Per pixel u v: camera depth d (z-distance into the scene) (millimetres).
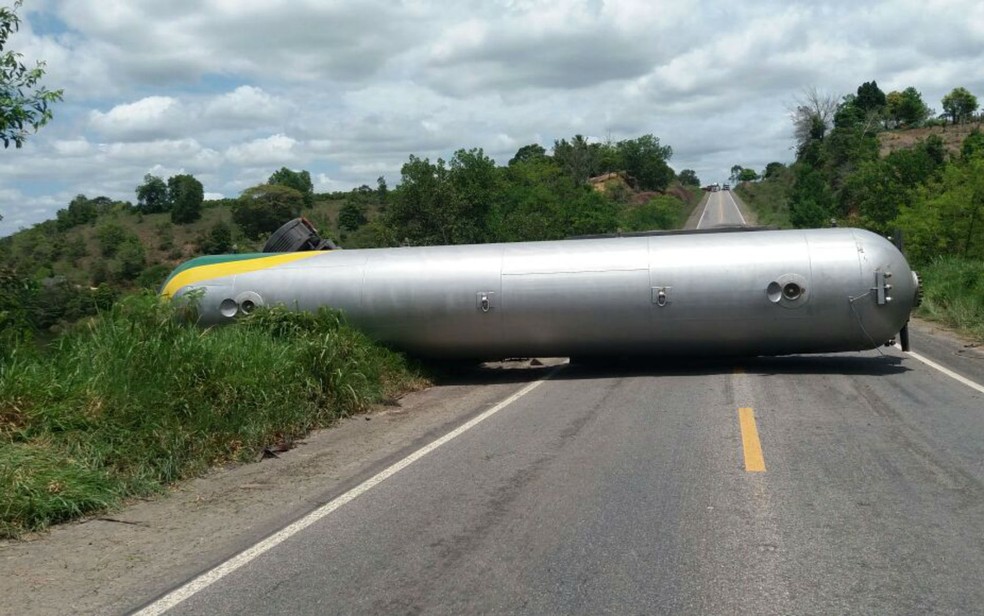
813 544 5031
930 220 28172
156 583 4852
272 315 11500
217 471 7707
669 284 12000
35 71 9039
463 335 12695
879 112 97312
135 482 6883
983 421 8344
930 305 21125
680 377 12133
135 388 7957
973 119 95188
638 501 6016
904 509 5637
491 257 12688
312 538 5551
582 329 12406
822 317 11727
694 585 4477
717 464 6977
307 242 14477
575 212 48750
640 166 119312
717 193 149625
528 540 5289
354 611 4328
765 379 11500
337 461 7883
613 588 4477
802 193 63125
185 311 11383
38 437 6961
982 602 4172
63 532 5922
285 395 9344
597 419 9227
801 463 6918
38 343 8984
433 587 4598
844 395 10055
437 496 6410
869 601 4215
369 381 11102
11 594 4742
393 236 33812
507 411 10094
